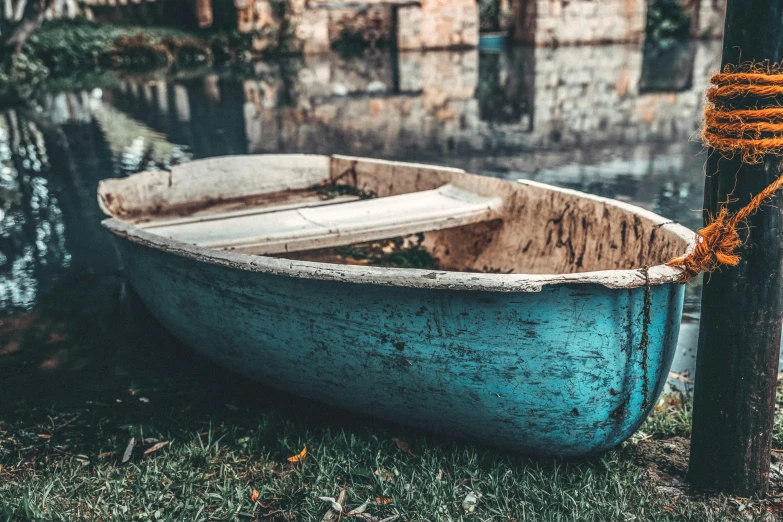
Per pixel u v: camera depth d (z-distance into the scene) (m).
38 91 14.70
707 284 2.36
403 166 4.71
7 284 4.93
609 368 2.40
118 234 3.59
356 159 5.04
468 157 8.46
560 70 16.92
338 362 2.77
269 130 10.41
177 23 22.50
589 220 3.39
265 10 20.75
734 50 2.17
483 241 4.12
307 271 2.54
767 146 2.12
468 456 2.69
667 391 3.33
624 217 3.14
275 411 3.22
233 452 2.81
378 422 3.05
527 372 2.42
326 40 21.67
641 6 23.47
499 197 4.02
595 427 2.51
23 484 2.59
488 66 17.97
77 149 9.27
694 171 7.55
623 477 2.57
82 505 2.48
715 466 2.45
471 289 2.25
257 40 20.80
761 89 2.09
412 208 3.99
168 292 3.51
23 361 3.83
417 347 2.53
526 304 2.32
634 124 10.42
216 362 3.62
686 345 3.84
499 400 2.50
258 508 2.50
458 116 11.33
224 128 10.62
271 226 3.79
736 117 2.15
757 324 2.28
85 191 7.32
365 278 2.41
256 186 5.17
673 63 17.92
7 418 3.23
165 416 3.23
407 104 12.60
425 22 22.05
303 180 5.25
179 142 9.67
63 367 3.76
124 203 4.68
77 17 21.02
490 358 2.43
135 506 2.47
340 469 2.65
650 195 6.68
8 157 8.87
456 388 2.54
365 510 2.42
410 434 2.93
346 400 2.91
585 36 23.27
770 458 2.52
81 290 4.82
